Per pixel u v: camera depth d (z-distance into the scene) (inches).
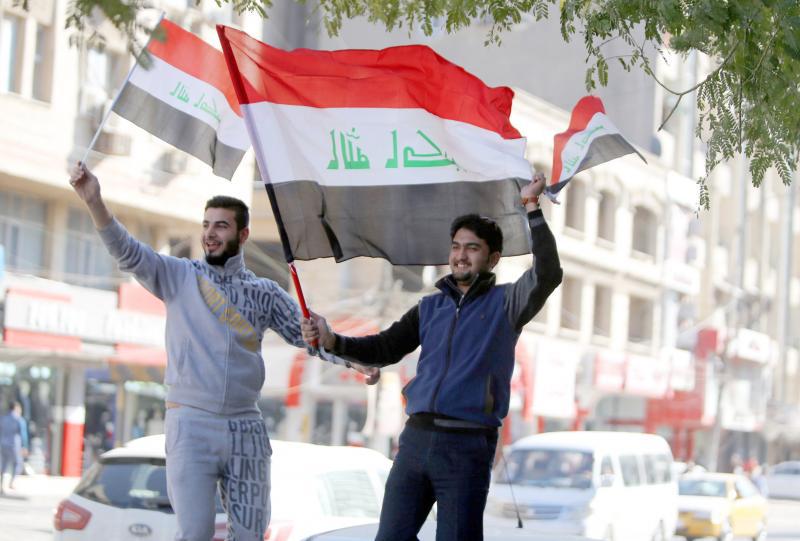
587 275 1830.7
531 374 1489.9
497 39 304.0
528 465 851.4
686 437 2117.4
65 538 435.5
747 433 2486.5
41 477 1149.7
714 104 264.4
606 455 856.3
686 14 256.8
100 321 1145.4
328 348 227.8
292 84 247.8
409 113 251.0
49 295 1088.8
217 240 260.8
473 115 250.7
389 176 250.8
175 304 257.0
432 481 213.2
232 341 256.5
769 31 249.1
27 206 1106.7
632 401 1978.3
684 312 2112.5
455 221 222.7
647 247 1993.1
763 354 2359.7
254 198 1472.7
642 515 881.5
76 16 189.0
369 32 1462.8
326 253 249.8
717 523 1091.9
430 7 309.9
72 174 249.4
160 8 266.5
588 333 1834.4
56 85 1089.4
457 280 221.5
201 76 271.0
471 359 214.5
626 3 257.3
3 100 1045.8
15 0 238.2
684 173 2048.5
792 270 2785.4
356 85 250.2
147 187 1169.4
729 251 2336.4
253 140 243.4
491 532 235.5
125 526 429.1
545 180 213.9
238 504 254.5
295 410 1359.5
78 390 1197.1
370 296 1098.7
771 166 265.9
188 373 254.1
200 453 251.6
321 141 249.0
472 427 213.6
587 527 801.6
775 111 260.1
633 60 269.4
